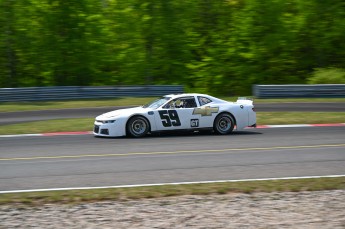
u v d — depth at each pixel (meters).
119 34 43.06
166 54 43.28
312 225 6.97
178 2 42.84
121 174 10.53
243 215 7.43
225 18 47.16
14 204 8.08
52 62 41.06
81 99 29.20
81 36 41.19
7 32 40.44
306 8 43.16
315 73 36.28
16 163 12.02
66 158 12.68
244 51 44.72
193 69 45.16
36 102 27.86
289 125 20.05
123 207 7.88
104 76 43.50
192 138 16.41
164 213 7.55
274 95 28.98
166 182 9.70
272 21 43.00
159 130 16.91
